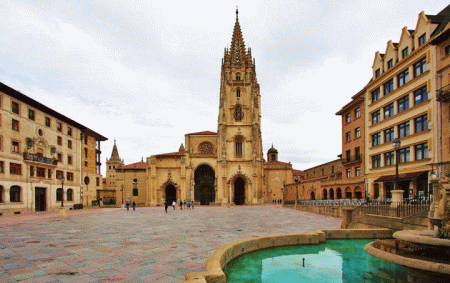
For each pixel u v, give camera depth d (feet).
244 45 306.76
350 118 170.09
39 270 34.53
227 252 39.75
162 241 54.90
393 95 126.93
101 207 242.17
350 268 39.55
